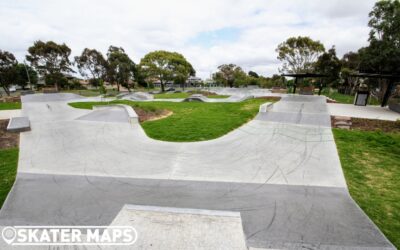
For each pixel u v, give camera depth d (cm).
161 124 949
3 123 984
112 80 4169
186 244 233
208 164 525
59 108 1524
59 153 609
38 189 409
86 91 3897
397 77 1139
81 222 309
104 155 592
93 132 827
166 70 3953
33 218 319
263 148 628
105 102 1961
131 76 4694
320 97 1720
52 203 360
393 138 653
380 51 1305
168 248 228
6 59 2848
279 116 1015
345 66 2895
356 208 336
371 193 380
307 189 399
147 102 1952
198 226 262
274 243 262
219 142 691
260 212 329
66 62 3834
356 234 277
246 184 423
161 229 256
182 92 3841
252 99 1922
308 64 2917
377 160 518
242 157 565
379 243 261
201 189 406
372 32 1378
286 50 2959
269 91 3231
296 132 762
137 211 288
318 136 710
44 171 492
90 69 4281
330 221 304
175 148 642
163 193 393
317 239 269
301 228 290
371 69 1409
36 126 924
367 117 939
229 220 273
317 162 520
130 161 549
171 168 504
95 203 361
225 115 1159
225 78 5266
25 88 4419
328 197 370
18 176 466
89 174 476
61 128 890
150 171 489
